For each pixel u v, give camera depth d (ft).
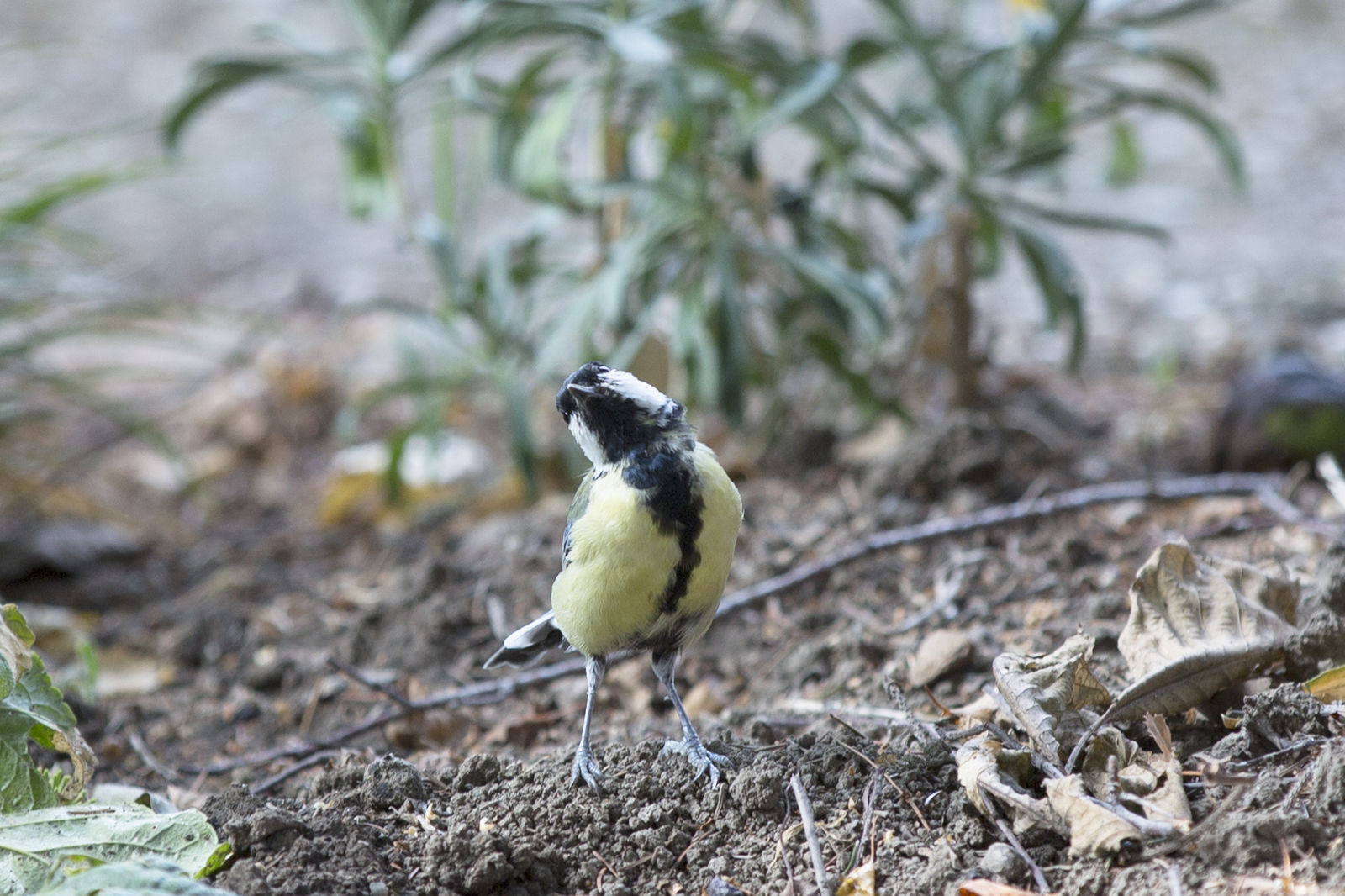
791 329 29.58
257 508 35.73
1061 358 38.40
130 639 26.66
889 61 30.04
